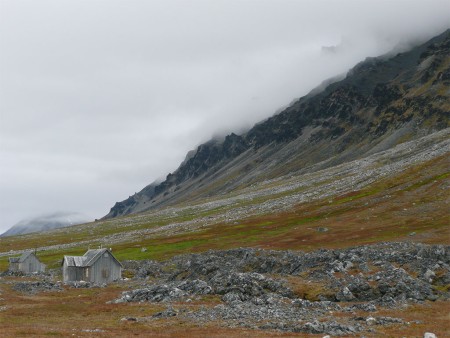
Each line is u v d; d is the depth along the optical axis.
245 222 165.62
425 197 152.00
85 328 44.50
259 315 47.81
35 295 75.38
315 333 39.62
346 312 48.72
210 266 85.06
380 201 158.62
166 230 190.25
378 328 40.91
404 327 41.03
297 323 43.44
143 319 48.75
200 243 135.00
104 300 66.56
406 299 53.25
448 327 40.72
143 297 64.25
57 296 74.19
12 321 49.81
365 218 139.62
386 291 55.09
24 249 190.88
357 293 55.78
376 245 85.62
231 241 131.88
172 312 50.50
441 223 119.56
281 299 55.44
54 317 52.47
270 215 174.12
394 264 66.50
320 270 66.62
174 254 124.25
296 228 139.88
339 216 149.25
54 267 132.12
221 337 37.88
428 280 58.88
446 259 65.38
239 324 44.00
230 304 54.41
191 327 43.28
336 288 57.31
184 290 65.31
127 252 135.88
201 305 55.09
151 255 126.25
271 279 62.97
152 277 98.38
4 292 78.06
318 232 128.75
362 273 63.41
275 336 37.97
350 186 196.75
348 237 116.75
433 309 48.81
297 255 83.62
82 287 88.06
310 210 167.62
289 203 193.00
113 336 39.12
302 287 59.50
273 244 119.31
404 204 149.00
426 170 185.12
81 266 101.50
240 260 88.81
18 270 122.81
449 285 56.84
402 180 180.50
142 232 199.12
